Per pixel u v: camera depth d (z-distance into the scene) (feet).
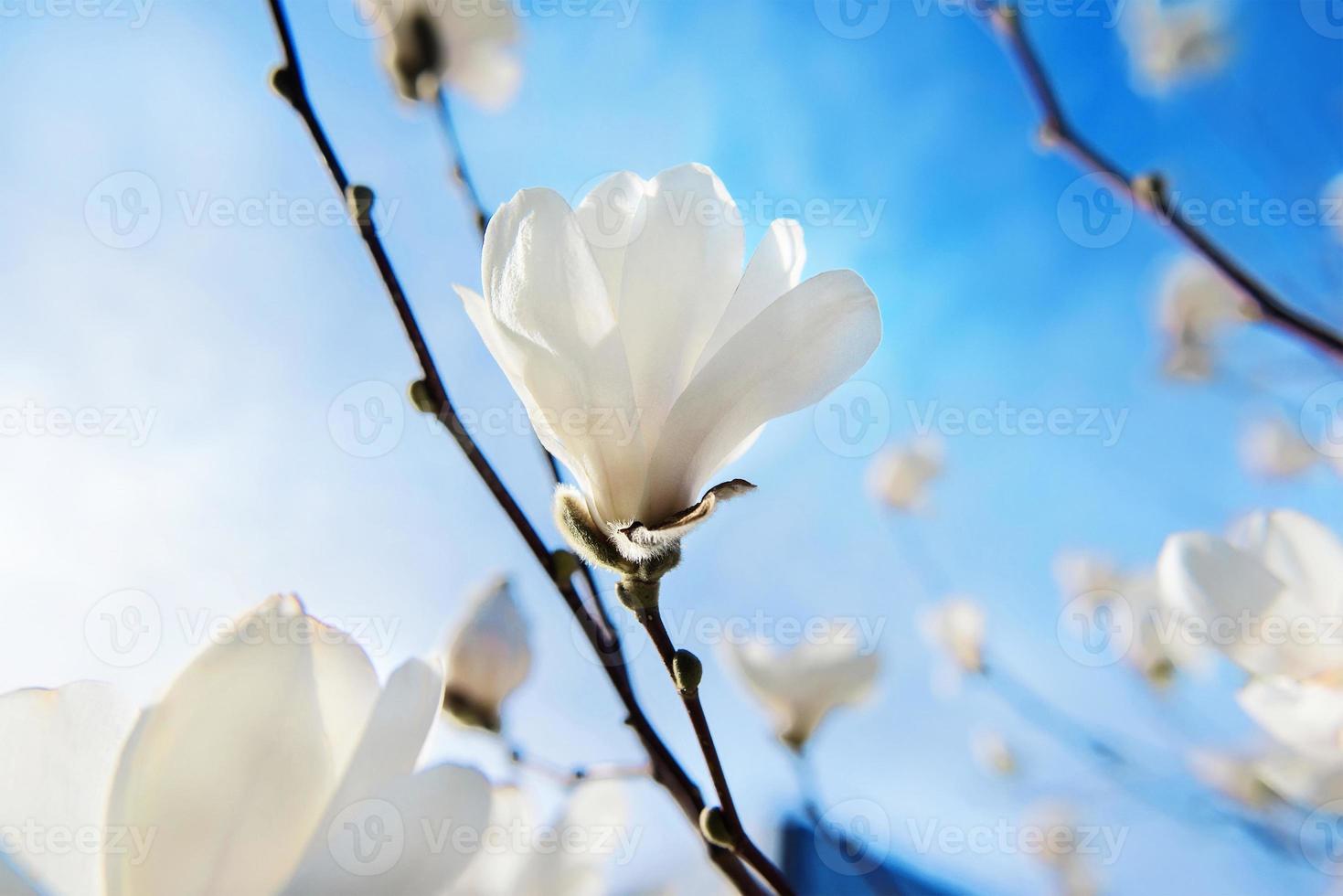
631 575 1.41
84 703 1.19
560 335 1.38
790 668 2.24
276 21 1.57
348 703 1.18
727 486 1.39
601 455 1.41
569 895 1.25
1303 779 1.49
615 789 1.30
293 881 1.07
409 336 1.54
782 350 1.40
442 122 1.99
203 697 1.14
